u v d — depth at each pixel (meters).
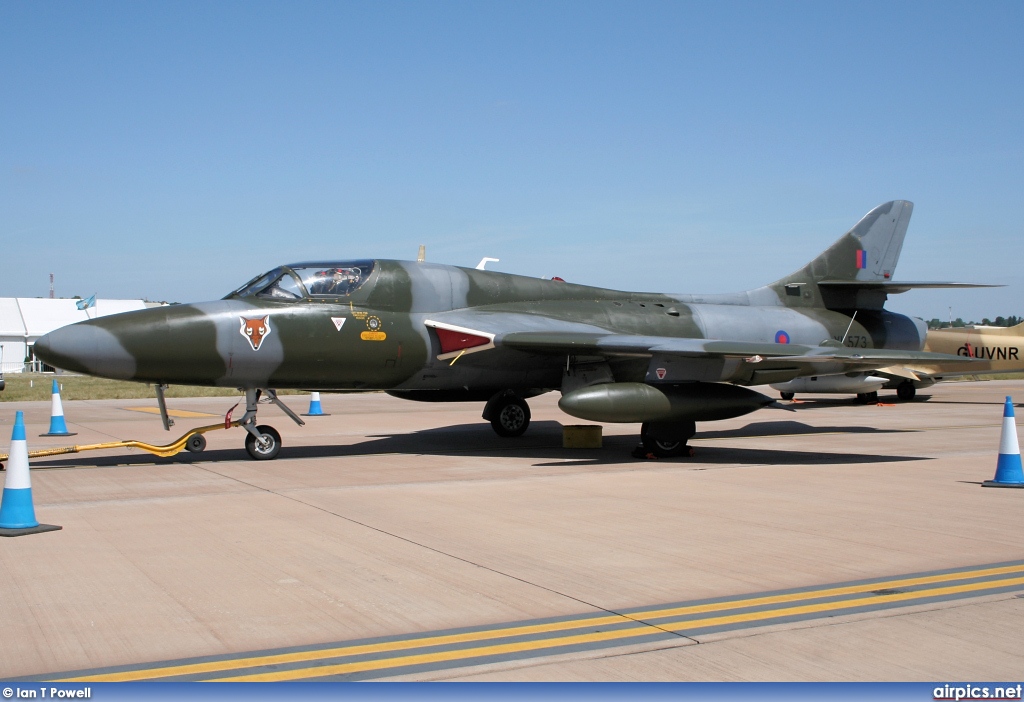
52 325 75.56
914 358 12.84
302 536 7.90
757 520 8.67
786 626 5.29
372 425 20.95
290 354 13.40
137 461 13.62
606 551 7.30
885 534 7.99
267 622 5.42
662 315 16.86
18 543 7.61
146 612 5.62
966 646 4.95
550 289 16.52
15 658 4.81
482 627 5.30
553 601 5.85
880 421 21.91
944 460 13.75
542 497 10.10
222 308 13.14
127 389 44.91
